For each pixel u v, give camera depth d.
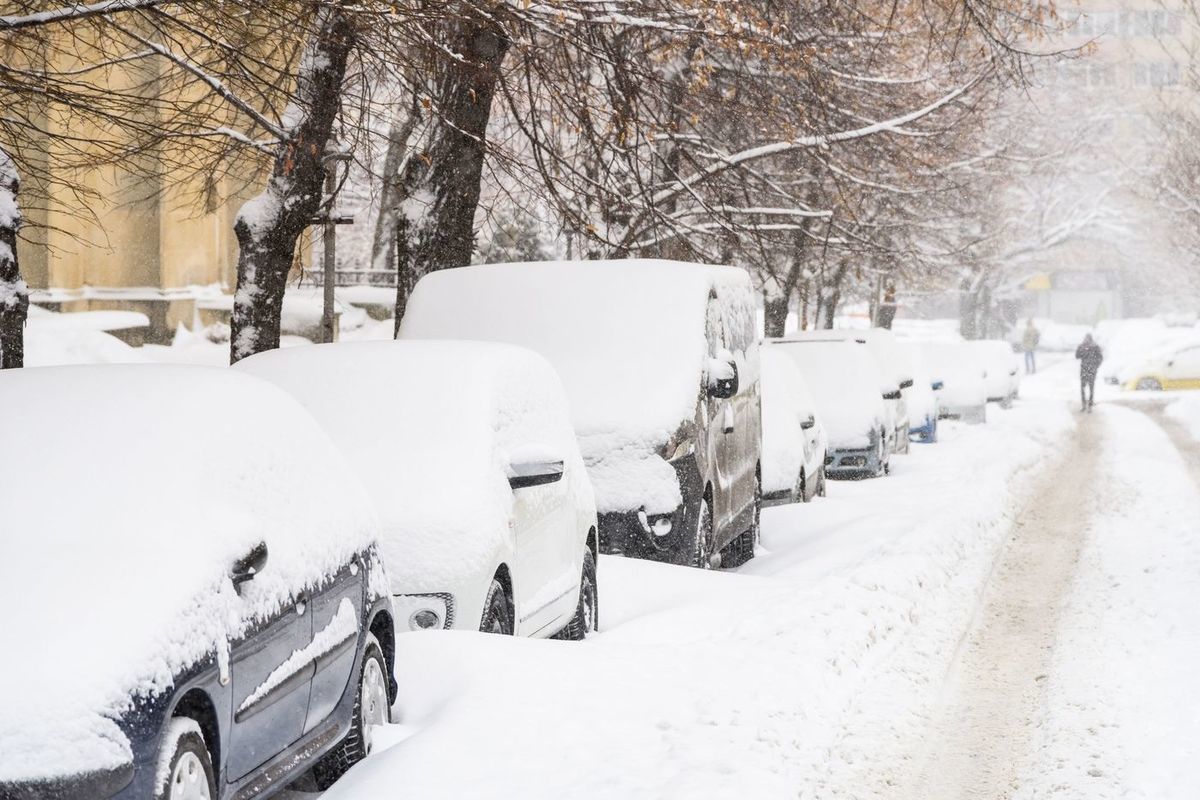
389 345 11.66
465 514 9.99
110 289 35.03
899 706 10.25
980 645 12.78
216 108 15.72
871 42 25.73
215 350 35.69
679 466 14.45
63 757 5.28
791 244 29.06
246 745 6.52
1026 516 23.05
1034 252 83.25
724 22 17.56
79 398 7.17
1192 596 14.52
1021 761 9.08
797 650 10.75
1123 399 62.81
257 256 16.67
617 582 13.78
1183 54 67.94
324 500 7.96
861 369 28.55
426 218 19.33
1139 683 10.94
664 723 8.51
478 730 8.16
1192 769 8.59
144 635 5.76
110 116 14.80
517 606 10.62
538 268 15.99
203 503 6.70
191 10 13.00
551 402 12.27
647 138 18.08
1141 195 63.72
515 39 16.58
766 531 20.25
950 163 34.41
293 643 7.08
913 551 16.22
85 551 6.15
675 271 15.80
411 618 9.74
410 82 14.82
